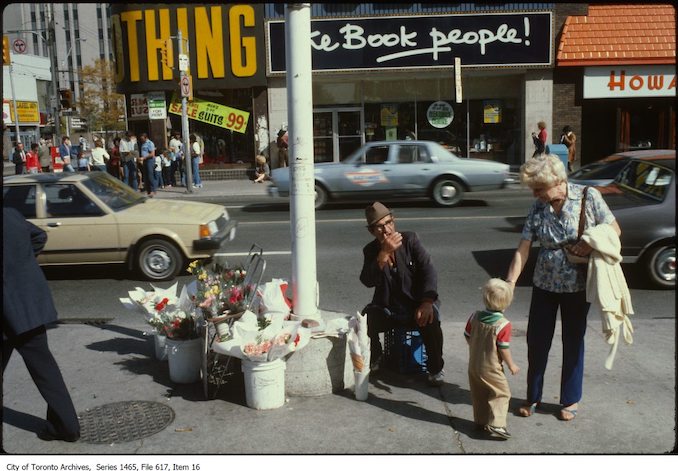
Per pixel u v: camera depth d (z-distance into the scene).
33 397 4.91
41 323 3.97
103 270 9.65
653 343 5.82
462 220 12.87
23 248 3.96
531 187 4.19
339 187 14.79
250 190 19.62
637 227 7.73
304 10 4.66
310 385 4.82
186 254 8.87
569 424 4.30
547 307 4.33
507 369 5.26
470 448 4.02
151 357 5.75
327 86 22.77
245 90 22.58
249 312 4.83
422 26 21.41
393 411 4.56
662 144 22.02
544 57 21.33
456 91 20.98
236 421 4.45
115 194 9.34
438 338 4.94
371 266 5.00
